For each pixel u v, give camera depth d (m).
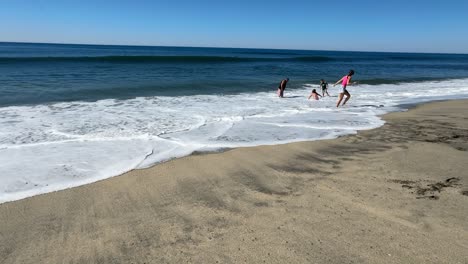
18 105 11.71
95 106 12.08
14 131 8.52
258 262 3.69
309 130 9.54
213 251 3.88
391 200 5.09
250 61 47.59
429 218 4.55
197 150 7.49
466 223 4.41
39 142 7.74
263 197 5.25
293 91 18.61
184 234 4.23
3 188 5.39
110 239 4.11
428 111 12.90
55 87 16.08
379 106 14.10
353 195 5.28
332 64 49.69
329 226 4.38
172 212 4.79
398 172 6.26
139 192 5.41
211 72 28.55
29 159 6.66
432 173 6.21
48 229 4.30
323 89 16.84
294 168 6.50
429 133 9.32
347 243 4.00
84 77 20.72
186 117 10.74
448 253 3.79
